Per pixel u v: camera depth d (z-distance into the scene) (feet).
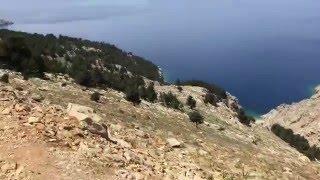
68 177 64.03
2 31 331.16
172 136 142.72
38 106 86.58
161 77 447.01
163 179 74.74
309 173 149.38
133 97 201.87
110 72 305.53
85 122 81.92
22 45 206.80
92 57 370.94
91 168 68.23
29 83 174.60
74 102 160.04
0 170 63.31
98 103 173.58
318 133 336.08
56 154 68.64
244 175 106.93
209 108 253.85
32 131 72.74
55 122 78.43
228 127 215.10
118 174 69.26
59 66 232.94
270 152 173.17
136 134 114.11
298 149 241.14
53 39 415.85
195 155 112.16
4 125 73.51
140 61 474.08
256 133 233.14
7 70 186.39
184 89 283.59
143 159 82.43
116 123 133.59
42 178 62.44
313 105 380.37
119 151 78.74
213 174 93.76
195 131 170.91
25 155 66.74
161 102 229.04
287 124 372.17
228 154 133.90
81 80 209.77
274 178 113.70
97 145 76.69
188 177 81.25
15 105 80.74
